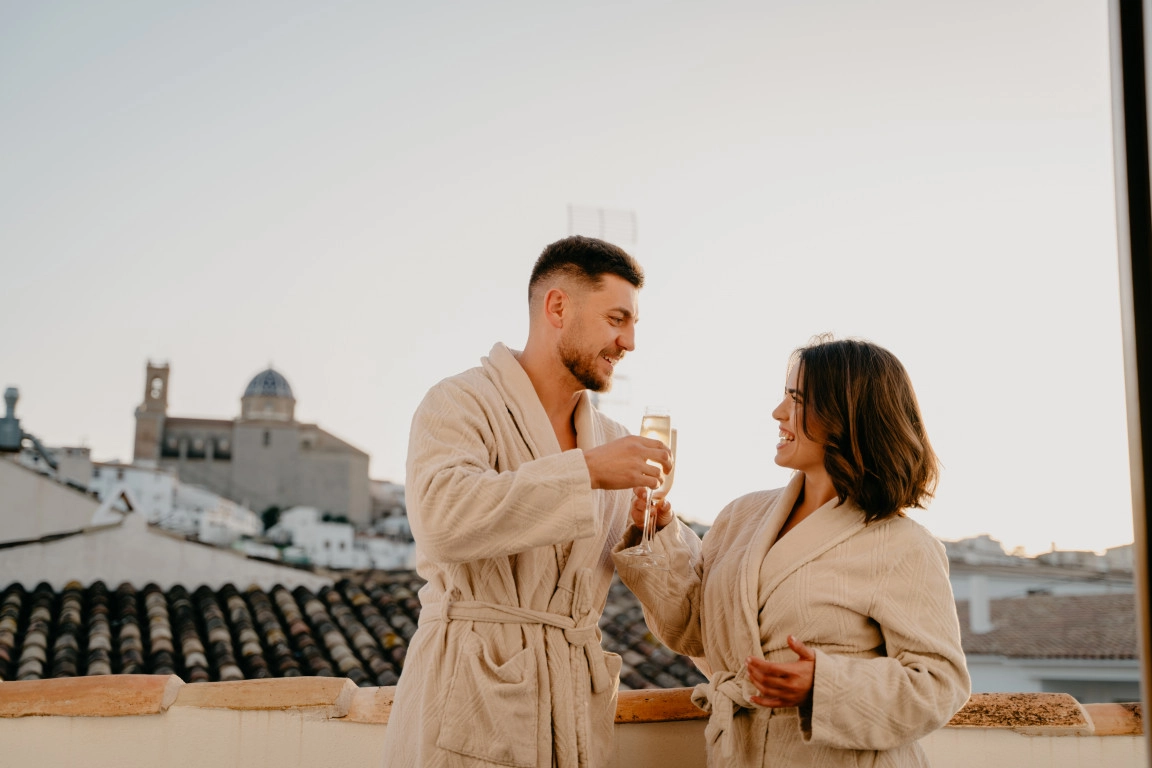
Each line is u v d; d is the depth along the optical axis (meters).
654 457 2.06
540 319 2.40
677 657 8.99
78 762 2.62
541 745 2.11
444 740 2.07
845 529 2.21
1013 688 14.27
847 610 2.14
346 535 28.31
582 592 2.23
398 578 11.06
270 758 2.64
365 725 2.64
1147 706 1.25
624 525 2.49
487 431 2.25
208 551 10.46
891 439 2.21
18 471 13.51
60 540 10.20
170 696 2.67
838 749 2.06
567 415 2.44
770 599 2.20
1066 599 16.31
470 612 2.16
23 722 2.62
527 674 2.11
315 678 2.73
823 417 2.23
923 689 2.01
